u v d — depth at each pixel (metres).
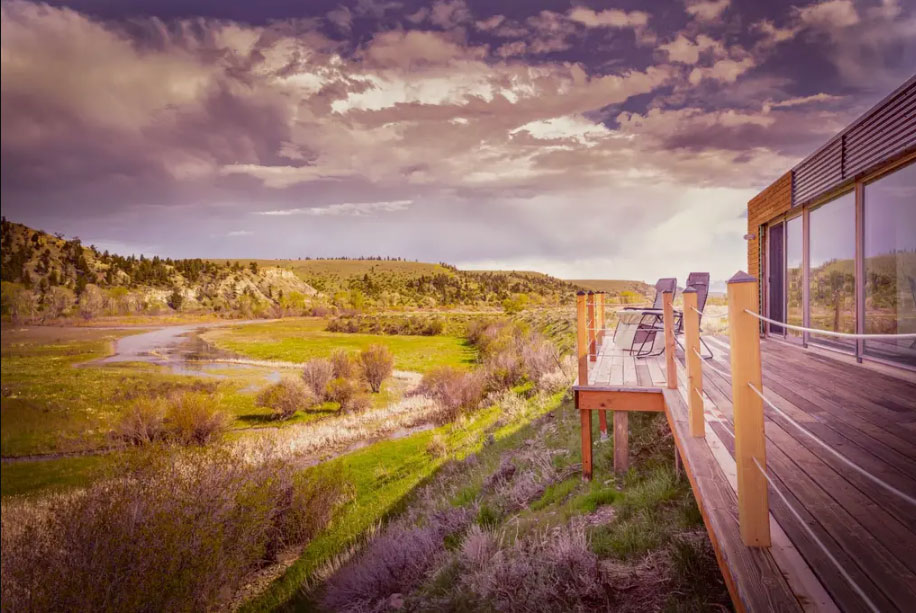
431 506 8.55
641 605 3.08
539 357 19.44
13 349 61.50
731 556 1.93
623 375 5.98
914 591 1.65
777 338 9.47
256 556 8.37
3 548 6.54
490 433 13.03
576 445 7.77
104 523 6.81
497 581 3.95
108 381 38.72
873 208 6.14
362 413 23.25
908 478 2.58
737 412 1.97
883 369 5.77
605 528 4.33
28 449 21.52
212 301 124.94
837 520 2.17
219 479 8.20
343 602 5.93
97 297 105.19
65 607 6.34
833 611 1.60
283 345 60.69
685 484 4.64
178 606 6.97
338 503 10.80
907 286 5.44
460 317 71.19
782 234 9.34
